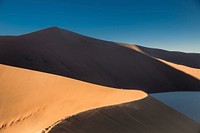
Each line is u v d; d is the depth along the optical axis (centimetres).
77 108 2142
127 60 9219
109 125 1477
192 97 5616
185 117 2325
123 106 1822
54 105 2303
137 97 2250
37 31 8775
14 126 2147
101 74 7744
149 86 8112
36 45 7619
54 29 9181
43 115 2181
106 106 1691
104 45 9738
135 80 8225
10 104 2402
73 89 2594
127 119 1670
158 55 12950
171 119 2095
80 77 7069
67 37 9062
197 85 8731
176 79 8844
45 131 1195
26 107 2356
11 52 6631
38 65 6606
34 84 2703
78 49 8588
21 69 3000
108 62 8625
